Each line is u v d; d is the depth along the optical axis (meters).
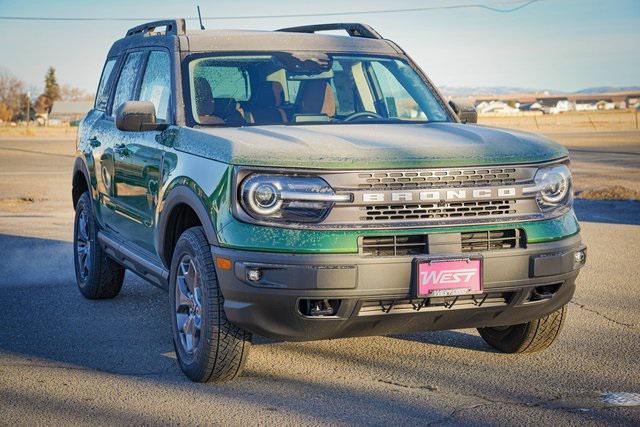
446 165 4.69
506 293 4.84
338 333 4.74
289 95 5.93
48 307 7.32
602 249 10.26
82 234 7.78
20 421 4.40
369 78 6.24
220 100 5.75
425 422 4.36
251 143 4.76
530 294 4.93
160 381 5.12
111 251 6.98
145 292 7.99
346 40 6.57
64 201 16.61
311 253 4.49
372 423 4.35
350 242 4.52
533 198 4.86
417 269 4.54
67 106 183.88
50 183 20.70
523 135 5.21
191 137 5.28
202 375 4.98
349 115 5.98
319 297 4.49
